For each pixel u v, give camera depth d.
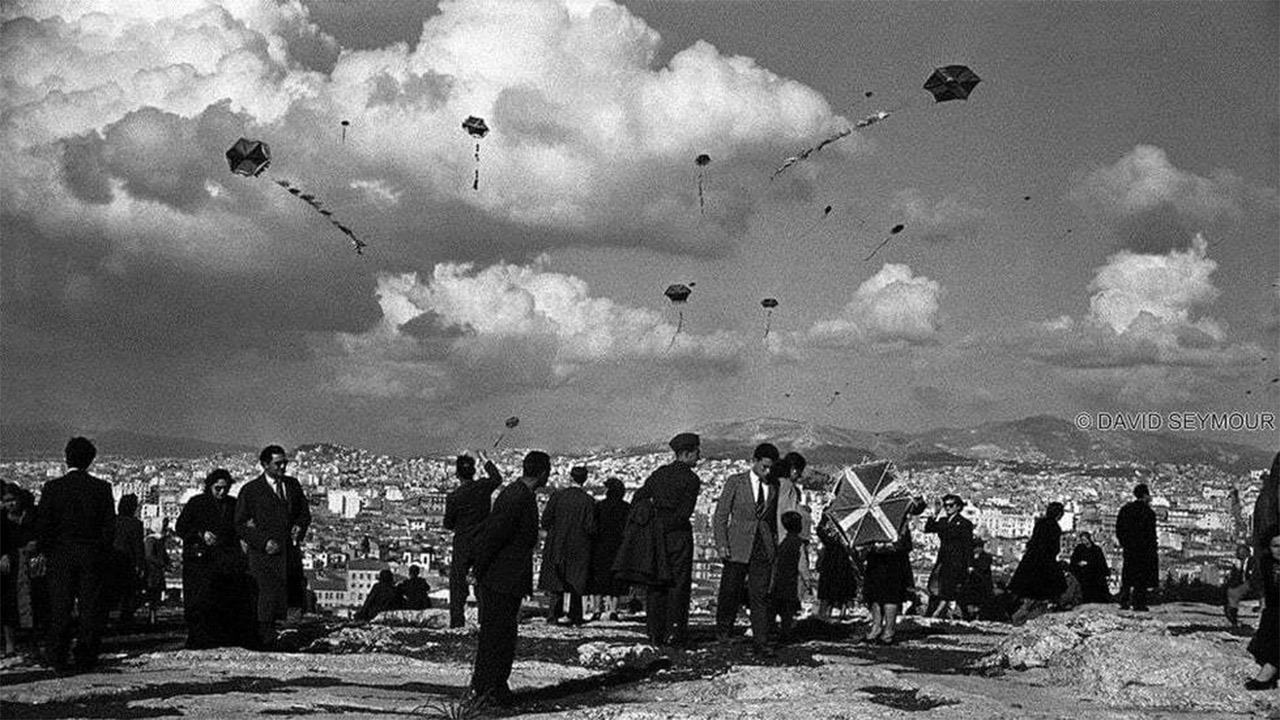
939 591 24.91
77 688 13.16
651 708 12.29
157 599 24.02
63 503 14.85
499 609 13.02
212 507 17.67
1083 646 16.42
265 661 16.02
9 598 15.75
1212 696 13.99
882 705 12.76
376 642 18.42
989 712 12.80
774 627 20.17
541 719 11.91
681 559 18.12
